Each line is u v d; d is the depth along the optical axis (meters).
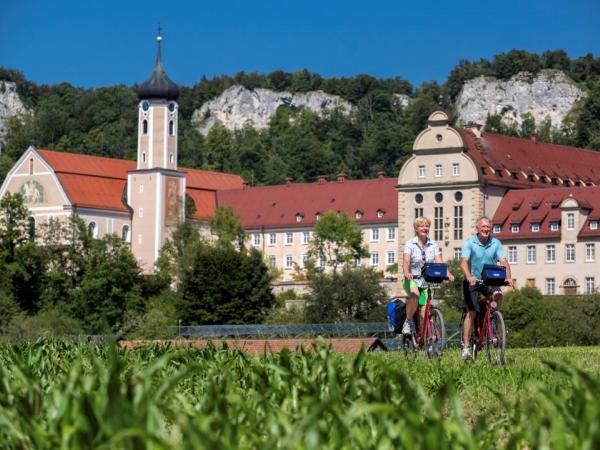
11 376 22.36
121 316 196.88
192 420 13.21
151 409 12.24
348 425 12.46
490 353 32.84
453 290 179.62
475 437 12.65
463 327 33.31
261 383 18.47
